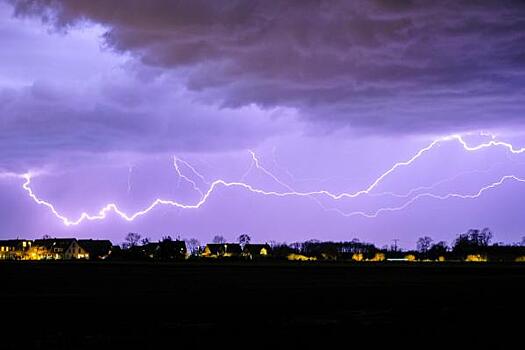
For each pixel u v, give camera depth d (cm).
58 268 8581
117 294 4212
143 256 14412
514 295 4303
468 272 7912
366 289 4750
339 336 2503
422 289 4778
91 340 2391
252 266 9819
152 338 2439
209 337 2466
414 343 2375
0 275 6569
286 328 2681
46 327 2714
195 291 4484
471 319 2989
